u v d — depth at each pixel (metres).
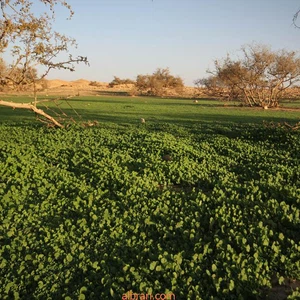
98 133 16.58
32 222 6.61
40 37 12.82
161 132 17.06
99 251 5.57
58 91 75.25
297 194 7.53
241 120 25.03
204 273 4.87
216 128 18.28
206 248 5.39
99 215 6.81
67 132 16.53
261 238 5.62
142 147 12.55
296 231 6.09
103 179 9.04
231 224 6.20
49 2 12.38
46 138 14.94
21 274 5.00
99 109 34.81
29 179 9.10
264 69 38.50
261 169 10.07
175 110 34.47
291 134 14.27
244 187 8.12
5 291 4.64
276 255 5.25
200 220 6.50
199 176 9.32
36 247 5.67
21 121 23.11
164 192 7.96
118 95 75.44
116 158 11.23
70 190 8.32
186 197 7.77
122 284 4.70
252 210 6.70
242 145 13.47
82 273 5.03
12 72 13.52
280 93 41.47
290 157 11.43
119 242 5.78
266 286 4.69
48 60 13.55
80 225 6.36
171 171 9.62
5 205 7.32
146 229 6.28
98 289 4.65
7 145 12.46
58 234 6.03
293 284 4.80
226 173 9.69
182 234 5.97
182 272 4.87
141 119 24.08
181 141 14.43
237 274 4.81
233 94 49.81
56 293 4.62
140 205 7.21
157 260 5.21
